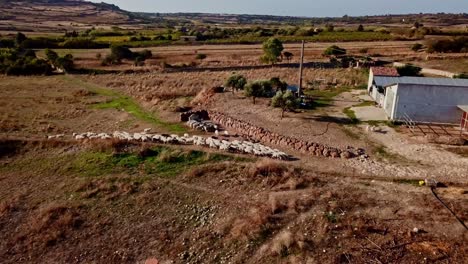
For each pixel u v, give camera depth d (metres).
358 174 22.70
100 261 17.58
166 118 35.81
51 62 74.38
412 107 32.00
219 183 22.98
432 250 15.78
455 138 27.33
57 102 44.88
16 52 81.12
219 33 137.12
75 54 91.31
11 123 35.12
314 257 16.00
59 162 26.84
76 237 19.20
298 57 81.06
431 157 24.91
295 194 20.80
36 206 21.92
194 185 23.03
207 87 46.00
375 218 18.11
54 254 18.12
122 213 20.92
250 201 20.81
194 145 27.86
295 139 27.50
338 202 19.64
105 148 27.56
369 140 28.12
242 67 68.44
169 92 45.97
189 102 41.09
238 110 35.53
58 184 24.16
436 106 31.83
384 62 69.06
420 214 18.19
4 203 22.02
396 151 26.08
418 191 20.38
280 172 23.11
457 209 18.41
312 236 17.28
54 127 34.62
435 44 83.19
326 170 23.39
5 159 27.89
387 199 19.72
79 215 20.83
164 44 109.88
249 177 23.05
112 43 105.94
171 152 26.61
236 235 18.09
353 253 15.97
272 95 40.69
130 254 17.89
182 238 18.70
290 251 16.56
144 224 19.95
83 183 23.69
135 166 25.64
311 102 38.62
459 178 21.73
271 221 18.67
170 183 23.36
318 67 66.12
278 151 26.11
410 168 23.25
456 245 15.99
